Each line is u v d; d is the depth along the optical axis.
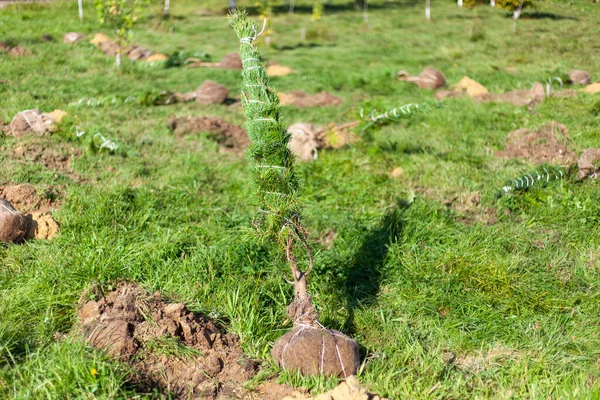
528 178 6.82
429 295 5.16
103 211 6.12
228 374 4.31
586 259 5.66
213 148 8.57
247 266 5.39
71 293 4.87
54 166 7.19
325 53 17.70
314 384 4.16
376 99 10.39
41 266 5.24
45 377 3.94
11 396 3.88
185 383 4.20
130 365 4.21
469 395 4.18
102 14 13.89
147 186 6.84
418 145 8.48
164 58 15.57
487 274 5.30
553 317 4.92
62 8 22.61
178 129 9.25
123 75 13.34
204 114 10.36
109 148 7.73
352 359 4.23
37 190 6.31
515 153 7.97
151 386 4.12
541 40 19.62
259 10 19.70
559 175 6.98
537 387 4.17
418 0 32.12
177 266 5.32
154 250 5.48
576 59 15.86
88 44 15.97
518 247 5.80
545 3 29.47
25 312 4.66
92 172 7.13
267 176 4.39
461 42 19.67
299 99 11.57
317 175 7.41
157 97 10.84
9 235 5.55
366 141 8.72
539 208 6.44
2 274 5.16
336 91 12.68
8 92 10.26
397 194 6.86
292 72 14.70
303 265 5.48
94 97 10.74
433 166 7.50
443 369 4.34
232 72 14.34
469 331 4.77
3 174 6.65
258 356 4.47
